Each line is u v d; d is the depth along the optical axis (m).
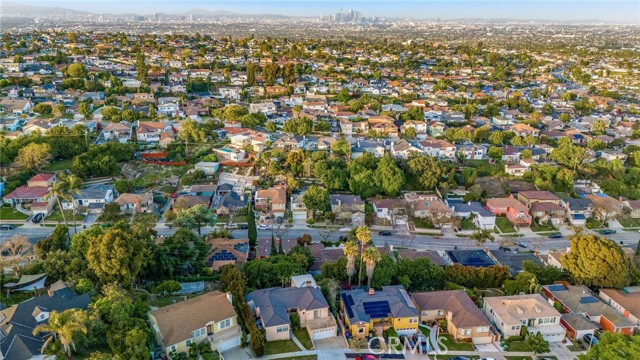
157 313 70.94
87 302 74.62
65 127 168.75
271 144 179.50
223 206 127.12
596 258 93.31
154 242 95.50
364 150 172.00
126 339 63.78
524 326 78.31
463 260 105.56
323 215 127.56
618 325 80.31
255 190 142.62
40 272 84.62
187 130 179.38
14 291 80.19
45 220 118.75
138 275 87.31
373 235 121.56
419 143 180.38
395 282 91.38
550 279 96.19
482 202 139.62
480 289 93.94
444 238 122.12
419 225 127.81
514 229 128.38
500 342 77.50
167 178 147.62
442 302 82.62
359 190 140.62
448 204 135.50
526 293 90.25
